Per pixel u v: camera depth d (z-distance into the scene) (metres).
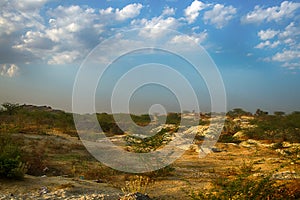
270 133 32.03
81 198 8.91
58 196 9.30
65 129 28.69
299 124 34.06
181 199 9.92
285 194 8.52
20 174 11.16
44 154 16.72
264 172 12.22
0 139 15.94
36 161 13.92
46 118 35.34
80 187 10.51
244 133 32.62
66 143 21.34
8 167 11.12
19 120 31.25
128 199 8.70
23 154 14.18
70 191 9.87
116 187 11.27
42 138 21.97
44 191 9.80
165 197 10.16
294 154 13.57
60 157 16.67
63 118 35.75
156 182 12.51
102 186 11.20
